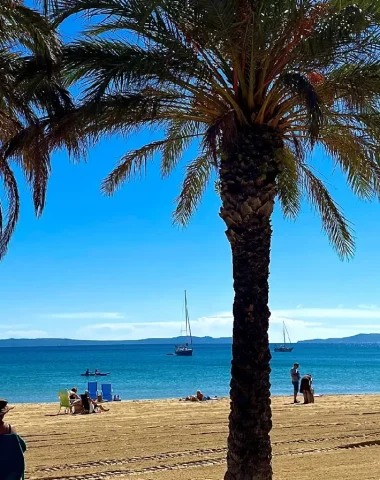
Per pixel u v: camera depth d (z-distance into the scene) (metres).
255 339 8.43
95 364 103.38
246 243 8.59
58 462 11.86
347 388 48.38
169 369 83.12
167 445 13.66
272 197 8.73
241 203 8.61
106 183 11.80
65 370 83.06
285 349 180.50
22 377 66.75
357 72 8.45
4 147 9.52
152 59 8.21
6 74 8.91
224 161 8.74
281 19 7.92
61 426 16.75
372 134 9.55
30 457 12.34
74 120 8.48
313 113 7.21
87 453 12.74
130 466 11.54
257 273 8.55
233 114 8.24
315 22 8.08
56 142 8.73
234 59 8.33
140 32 8.39
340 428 16.22
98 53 8.36
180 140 12.53
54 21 8.37
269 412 8.42
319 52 8.12
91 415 20.25
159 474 10.87
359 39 8.14
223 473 10.94
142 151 11.55
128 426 16.67
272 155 8.73
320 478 10.41
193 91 8.75
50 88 8.93
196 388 47.94
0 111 10.21
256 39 8.06
